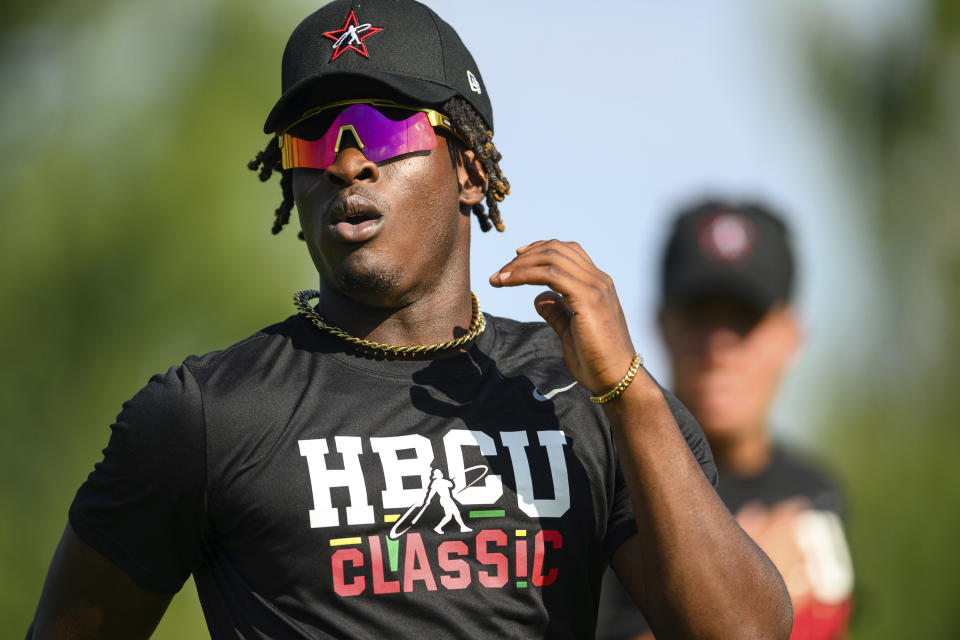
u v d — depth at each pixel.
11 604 39.00
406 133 9.93
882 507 38.94
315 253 10.15
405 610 9.40
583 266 9.83
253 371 9.83
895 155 60.84
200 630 34.12
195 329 41.91
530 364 10.54
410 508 9.53
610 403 9.69
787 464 13.98
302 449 9.54
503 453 9.88
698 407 13.95
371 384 9.95
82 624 9.97
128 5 43.75
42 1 43.88
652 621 10.00
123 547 9.72
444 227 10.20
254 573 9.55
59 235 42.25
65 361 41.66
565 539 9.88
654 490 9.59
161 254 41.78
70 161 42.94
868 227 58.78
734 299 13.89
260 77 43.34
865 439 42.28
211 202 42.03
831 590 13.38
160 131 42.81
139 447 9.55
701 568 9.49
